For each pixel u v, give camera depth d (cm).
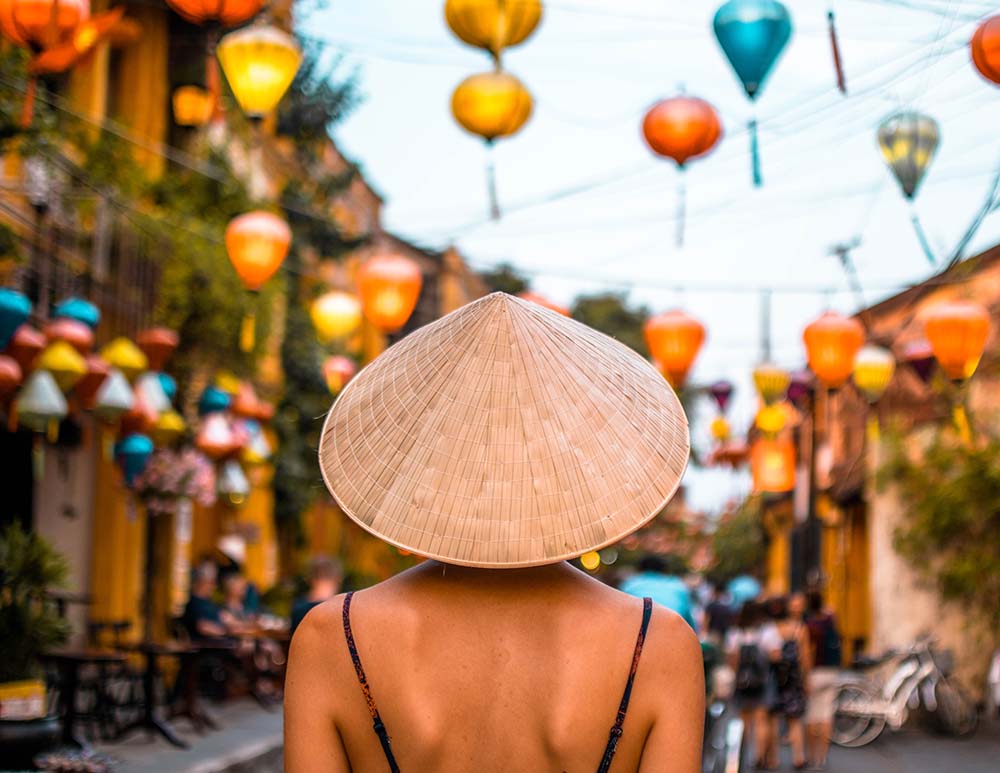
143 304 1459
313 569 843
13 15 702
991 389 1734
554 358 221
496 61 723
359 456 218
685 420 224
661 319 1079
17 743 763
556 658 204
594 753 201
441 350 222
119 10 777
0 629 817
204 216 1552
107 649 1132
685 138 805
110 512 1534
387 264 982
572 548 208
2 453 1287
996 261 1769
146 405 1186
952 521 1680
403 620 208
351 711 207
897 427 1814
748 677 1256
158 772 893
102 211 1359
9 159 1194
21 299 919
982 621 1719
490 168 734
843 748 1505
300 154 2111
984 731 1630
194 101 1128
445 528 210
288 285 1941
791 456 1853
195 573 1403
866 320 1880
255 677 1484
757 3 694
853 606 2548
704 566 4462
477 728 203
